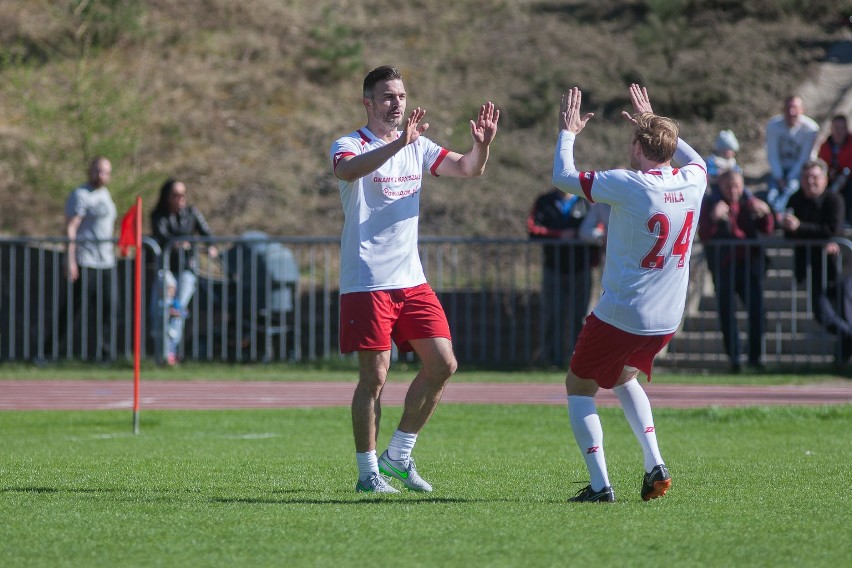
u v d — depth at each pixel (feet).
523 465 84.07
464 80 293.84
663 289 64.90
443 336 70.95
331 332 200.13
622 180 64.75
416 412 71.05
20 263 194.59
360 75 300.20
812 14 312.29
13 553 49.93
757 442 99.14
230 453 92.02
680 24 295.69
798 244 165.17
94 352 192.75
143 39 295.07
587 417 66.13
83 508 62.18
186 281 184.24
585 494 65.41
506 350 191.52
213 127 269.03
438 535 53.57
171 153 257.75
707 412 118.11
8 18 287.07
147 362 183.62
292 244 195.42
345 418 121.70
